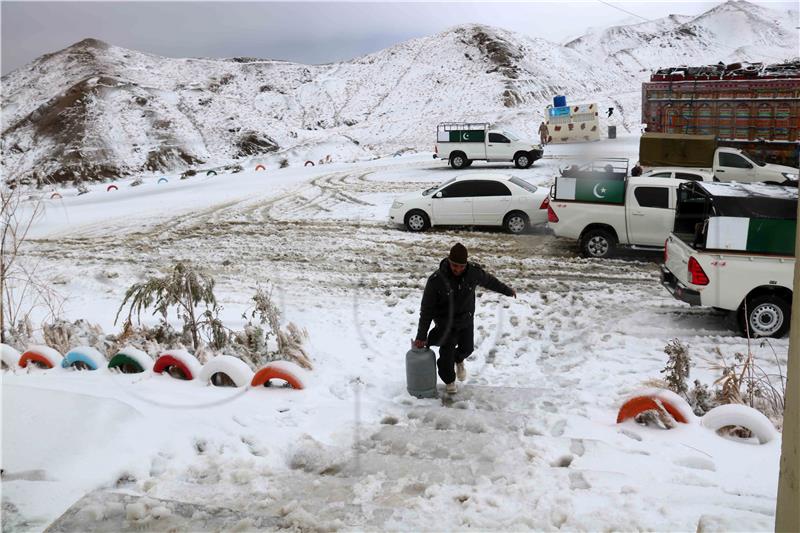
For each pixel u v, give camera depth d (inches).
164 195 1125.7
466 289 262.7
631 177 550.3
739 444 216.8
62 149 3085.6
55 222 860.0
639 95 2564.0
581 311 415.8
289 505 174.9
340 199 941.2
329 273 539.8
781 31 6092.5
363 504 176.9
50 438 202.5
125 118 3452.3
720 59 5374.0
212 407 245.4
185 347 317.7
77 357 294.5
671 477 193.6
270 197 1005.2
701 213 403.9
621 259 553.0
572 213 554.6
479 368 319.0
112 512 169.3
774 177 727.7
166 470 198.7
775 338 366.6
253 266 573.0
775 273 356.2
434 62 4158.5
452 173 1136.8
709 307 423.8
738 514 162.9
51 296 486.3
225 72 4623.5
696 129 822.5
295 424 236.1
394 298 458.9
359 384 285.7
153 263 599.2
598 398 273.0
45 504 175.5
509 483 191.2
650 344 357.1
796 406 112.1
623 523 163.3
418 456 212.7
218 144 3314.5
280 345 311.1
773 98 773.3
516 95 3299.7
